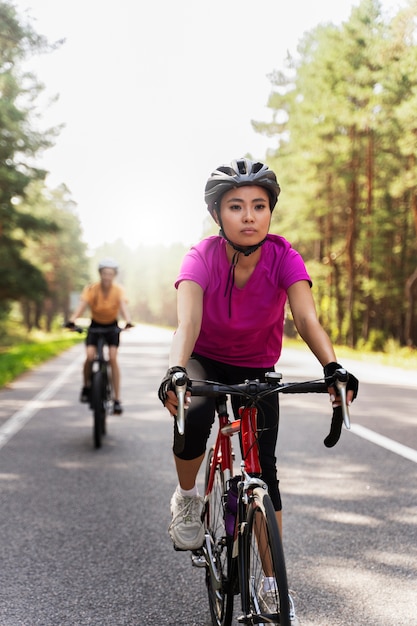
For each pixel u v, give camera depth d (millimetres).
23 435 8609
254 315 3154
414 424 9148
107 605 3611
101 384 7895
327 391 2740
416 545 4465
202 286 3051
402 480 6184
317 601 3605
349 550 4391
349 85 33281
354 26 34125
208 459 3672
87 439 8336
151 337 56312
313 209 43438
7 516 5164
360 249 45344
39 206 61594
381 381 15266
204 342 3307
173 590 3818
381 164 39688
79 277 93812
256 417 2922
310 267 45125
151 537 4703
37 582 3918
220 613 3199
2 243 42062
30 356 24203
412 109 27000
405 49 29016
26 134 31906
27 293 43344
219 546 3209
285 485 6047
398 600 3607
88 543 4578
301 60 45500
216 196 2904
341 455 7262
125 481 6227
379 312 52906
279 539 2535
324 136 39031
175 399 2643
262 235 2898
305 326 2967
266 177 2848
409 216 43688
